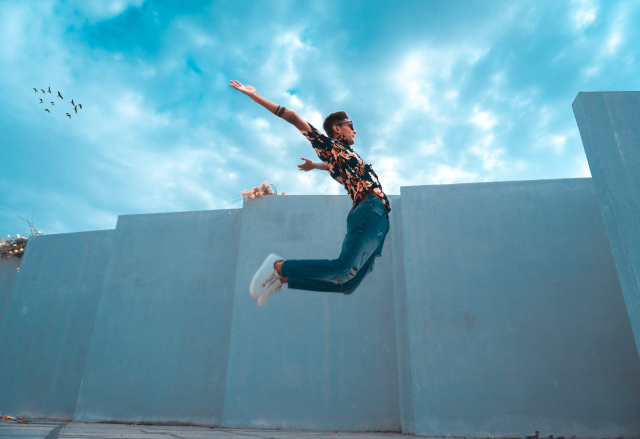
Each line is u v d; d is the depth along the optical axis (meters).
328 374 6.98
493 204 6.68
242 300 7.53
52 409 8.55
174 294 8.38
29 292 9.77
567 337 5.83
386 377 6.90
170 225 8.96
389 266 7.58
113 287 8.59
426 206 6.81
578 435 5.41
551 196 6.57
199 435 3.76
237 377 7.02
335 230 7.95
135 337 8.15
